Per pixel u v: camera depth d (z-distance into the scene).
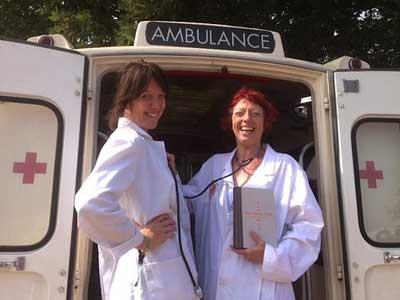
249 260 2.67
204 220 2.93
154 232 2.32
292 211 2.82
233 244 2.67
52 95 2.82
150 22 3.28
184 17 6.71
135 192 2.34
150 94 2.48
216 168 3.07
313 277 3.42
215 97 4.10
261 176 2.86
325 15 7.04
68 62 2.88
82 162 2.82
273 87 3.69
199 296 2.45
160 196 2.39
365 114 3.20
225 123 3.34
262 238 2.65
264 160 2.91
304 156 3.60
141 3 6.50
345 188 3.08
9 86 2.76
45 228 2.71
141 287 2.30
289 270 2.62
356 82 3.23
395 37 7.15
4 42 2.78
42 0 7.49
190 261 2.47
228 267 2.70
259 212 2.67
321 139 3.22
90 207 2.12
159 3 6.48
